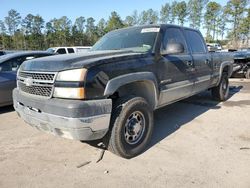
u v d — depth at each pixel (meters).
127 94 3.67
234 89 9.23
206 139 4.25
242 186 2.93
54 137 4.37
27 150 3.88
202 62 5.40
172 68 4.32
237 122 5.14
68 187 2.94
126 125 3.49
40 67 3.29
